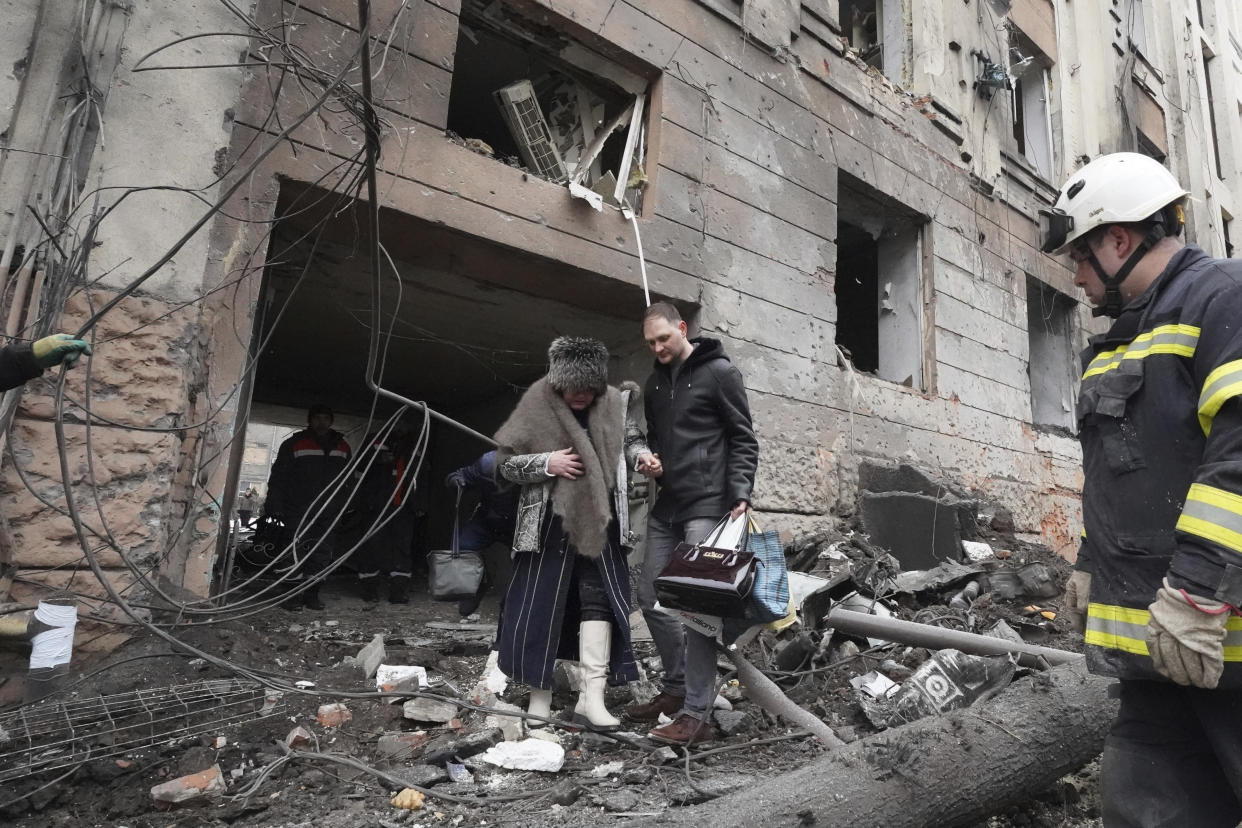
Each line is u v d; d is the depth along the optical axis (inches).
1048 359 384.8
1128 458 57.3
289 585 204.7
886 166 279.6
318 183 148.9
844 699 128.0
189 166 130.2
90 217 115.3
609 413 110.7
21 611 100.5
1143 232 62.1
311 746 99.0
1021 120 414.9
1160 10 553.3
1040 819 91.8
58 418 89.9
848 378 248.8
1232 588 46.3
